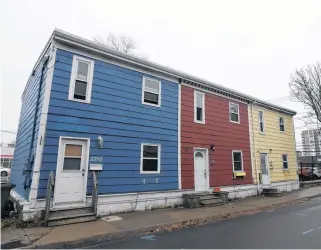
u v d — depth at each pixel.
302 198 13.68
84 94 8.76
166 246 5.54
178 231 6.94
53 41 8.22
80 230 6.40
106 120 9.06
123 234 6.41
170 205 10.43
